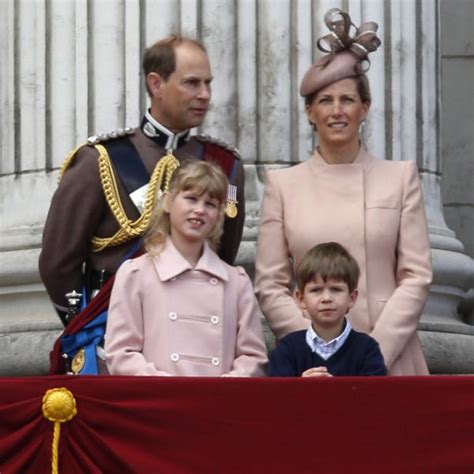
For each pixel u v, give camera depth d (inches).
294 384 1311.5
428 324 1744.6
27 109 1796.3
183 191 1385.3
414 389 1312.7
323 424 1310.3
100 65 1761.8
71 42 1777.8
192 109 1469.0
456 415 1311.5
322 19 1759.4
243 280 1406.3
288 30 1752.0
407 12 1813.5
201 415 1306.6
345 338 1408.7
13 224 1782.7
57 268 1451.8
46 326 1720.0
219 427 1306.6
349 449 1309.1
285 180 1503.4
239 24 1748.3
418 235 1480.1
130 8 1758.1
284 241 1492.4
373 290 1467.8
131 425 1304.1
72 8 1780.3
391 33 1798.7
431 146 1831.9
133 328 1371.8
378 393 1311.5
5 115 1813.5
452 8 2065.7
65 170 1467.8
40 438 1302.9
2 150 1817.2
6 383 1306.6
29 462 1302.9
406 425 1310.3
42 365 1705.2
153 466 1301.7
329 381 1312.7
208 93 1475.1
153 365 1360.7
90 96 1765.5
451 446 1310.3
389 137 1788.9
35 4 1797.5
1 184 1813.5
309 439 1309.1
